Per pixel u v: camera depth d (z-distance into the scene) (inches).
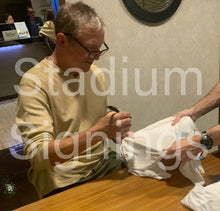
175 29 72.8
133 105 72.3
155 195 36.5
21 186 79.7
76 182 47.8
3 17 126.4
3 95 135.0
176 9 70.3
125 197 36.5
